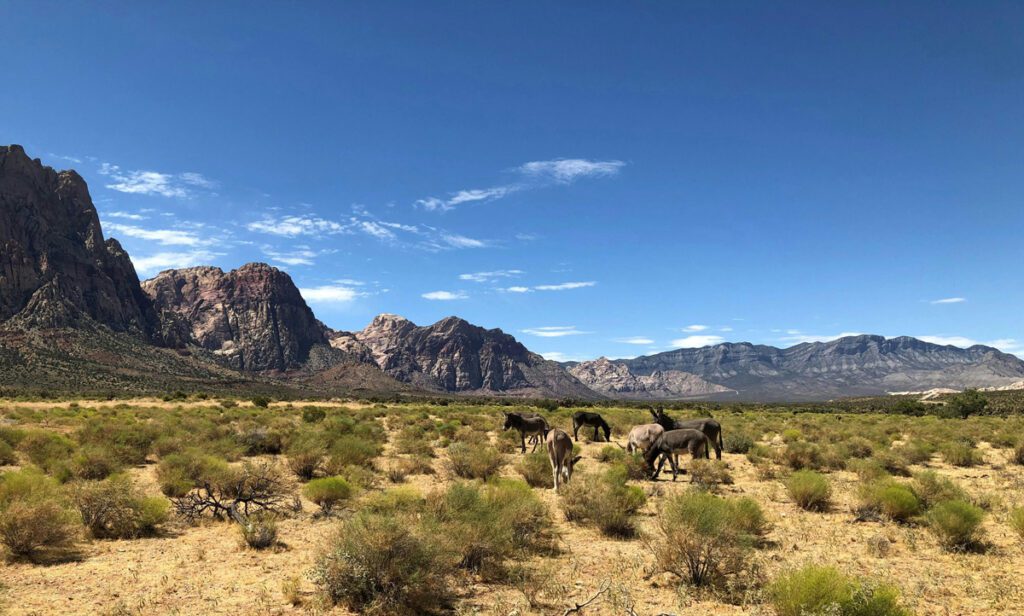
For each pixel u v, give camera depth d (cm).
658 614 793
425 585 849
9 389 9544
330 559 849
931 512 1209
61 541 1116
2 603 813
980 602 834
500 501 1216
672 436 1872
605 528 1228
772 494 1647
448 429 3394
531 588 858
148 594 859
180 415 4588
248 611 797
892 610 696
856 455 2555
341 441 2139
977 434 3459
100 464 1812
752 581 894
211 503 1357
